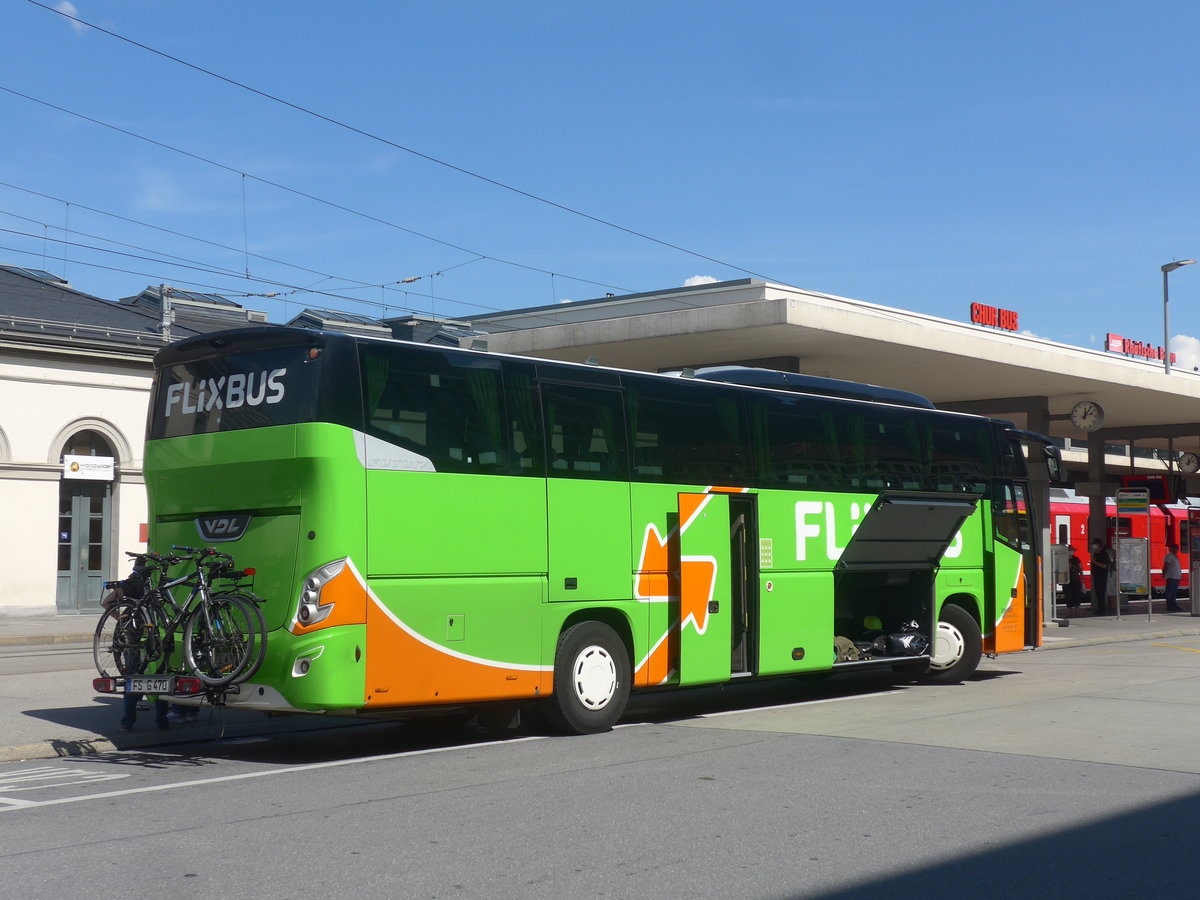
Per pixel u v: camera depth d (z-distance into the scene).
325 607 10.34
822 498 15.12
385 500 10.74
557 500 12.17
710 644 13.55
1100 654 21.95
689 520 13.44
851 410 15.81
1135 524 46.66
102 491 32.50
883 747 11.05
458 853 7.09
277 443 10.65
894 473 16.27
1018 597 18.17
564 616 12.14
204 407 11.41
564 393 12.45
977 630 17.27
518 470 11.86
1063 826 7.80
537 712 12.67
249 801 8.77
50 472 31.20
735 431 14.21
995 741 11.36
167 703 12.17
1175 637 26.84
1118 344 43.78
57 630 27.36
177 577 11.44
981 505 17.72
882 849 7.19
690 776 9.60
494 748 11.41
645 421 13.23
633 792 8.94
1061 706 13.98
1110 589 38.34
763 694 16.42
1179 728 12.15
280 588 10.55
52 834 7.71
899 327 23.58
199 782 9.62
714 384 14.09
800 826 7.78
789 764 10.14
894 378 28.22
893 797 8.70
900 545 16.11
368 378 10.80
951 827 7.77
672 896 6.20
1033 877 6.61
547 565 12.02
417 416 11.12
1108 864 6.89
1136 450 57.44
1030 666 19.72
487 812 8.25
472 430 11.54
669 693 16.88
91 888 6.37
